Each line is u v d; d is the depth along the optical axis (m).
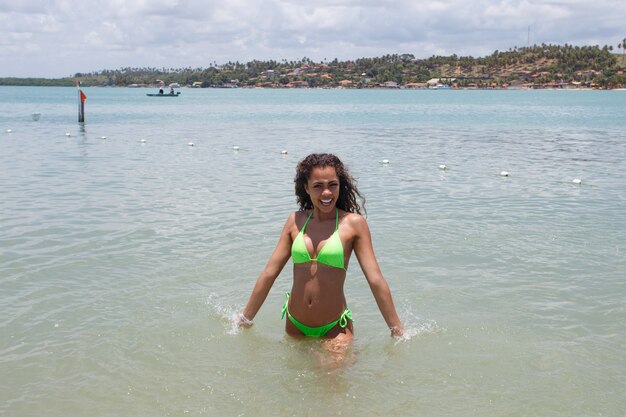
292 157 20.27
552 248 8.56
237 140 26.84
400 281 7.18
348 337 5.66
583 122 40.38
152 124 37.69
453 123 39.94
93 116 47.25
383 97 124.38
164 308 6.31
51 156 19.80
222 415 4.38
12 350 5.33
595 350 5.41
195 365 5.12
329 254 5.54
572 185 14.33
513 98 114.62
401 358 5.29
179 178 15.14
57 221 10.05
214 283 7.07
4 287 6.84
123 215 10.57
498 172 16.61
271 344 5.55
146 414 4.39
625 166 17.91
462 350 5.44
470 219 10.41
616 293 6.78
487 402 4.57
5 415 4.34
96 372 4.97
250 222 10.05
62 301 6.45
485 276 7.37
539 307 6.40
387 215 10.74
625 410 4.45
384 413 4.42
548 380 4.89
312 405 4.52
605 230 9.61
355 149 23.14
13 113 48.97
